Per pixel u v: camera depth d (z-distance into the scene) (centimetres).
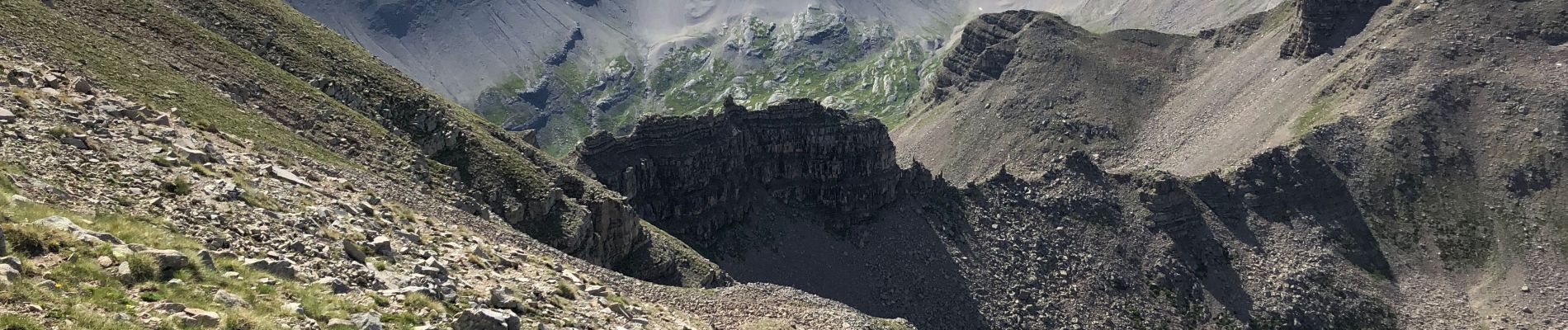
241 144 7188
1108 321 19538
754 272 18775
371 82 13200
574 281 6469
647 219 18188
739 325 7406
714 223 19075
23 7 8562
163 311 3359
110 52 8788
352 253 4947
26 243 3412
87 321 3083
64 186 4419
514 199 11688
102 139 5369
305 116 10194
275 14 13825
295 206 5634
